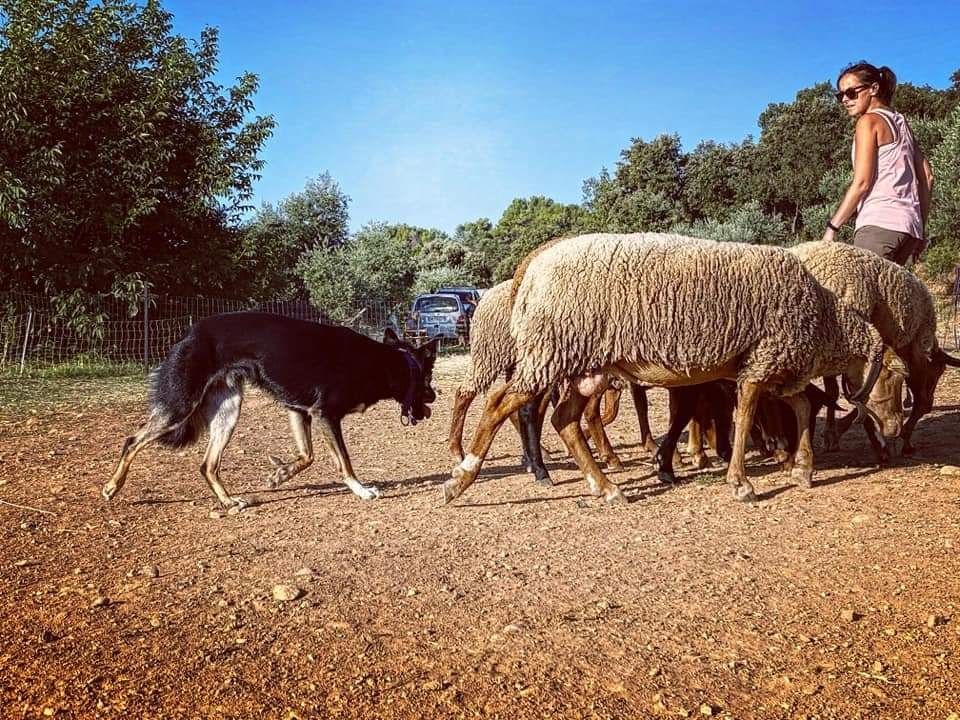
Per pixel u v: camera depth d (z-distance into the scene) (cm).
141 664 341
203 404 626
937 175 2877
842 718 287
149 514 597
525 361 558
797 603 391
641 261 548
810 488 617
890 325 682
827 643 345
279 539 524
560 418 605
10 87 1783
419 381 734
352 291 3441
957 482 600
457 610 394
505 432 1015
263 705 306
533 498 629
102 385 1600
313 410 646
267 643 359
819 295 598
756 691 308
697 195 4875
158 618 390
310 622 382
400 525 554
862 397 619
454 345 2719
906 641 343
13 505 618
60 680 328
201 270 2191
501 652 346
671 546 486
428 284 4375
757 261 569
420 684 320
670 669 327
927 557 442
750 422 597
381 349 697
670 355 557
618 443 888
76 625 383
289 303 2398
